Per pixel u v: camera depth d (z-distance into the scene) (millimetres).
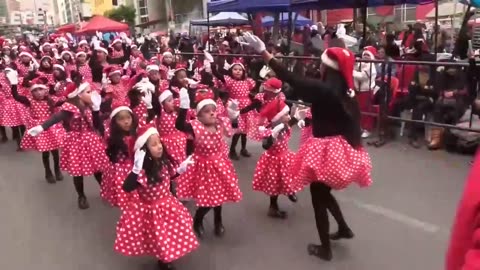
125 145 4438
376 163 6547
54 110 6840
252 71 10188
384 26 18969
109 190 4805
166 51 11484
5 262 4273
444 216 4750
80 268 4129
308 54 11828
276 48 12492
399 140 7664
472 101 6672
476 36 10516
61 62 12180
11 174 7062
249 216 5082
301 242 4418
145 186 3625
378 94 7656
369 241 4332
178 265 4070
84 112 5336
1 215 5422
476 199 1306
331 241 4355
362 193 5473
